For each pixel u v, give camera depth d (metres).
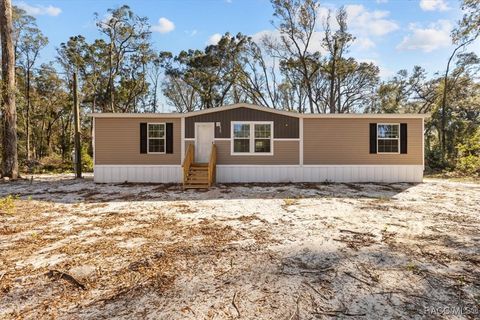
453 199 8.06
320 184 11.13
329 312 2.55
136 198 8.37
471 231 4.94
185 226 5.37
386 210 6.67
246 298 2.78
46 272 3.37
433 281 3.11
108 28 24.77
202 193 9.22
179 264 3.58
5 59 12.55
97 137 11.55
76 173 13.47
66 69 27.58
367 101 28.83
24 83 26.36
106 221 5.76
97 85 28.09
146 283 3.09
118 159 11.60
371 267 3.47
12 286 3.04
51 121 30.70
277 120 11.76
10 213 6.41
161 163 11.68
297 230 5.05
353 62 25.33
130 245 4.30
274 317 2.47
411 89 29.92
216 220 5.82
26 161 19.08
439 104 25.33
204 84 29.19
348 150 11.77
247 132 11.73
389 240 4.46
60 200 8.03
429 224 5.41
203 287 3.00
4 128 12.64
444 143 22.38
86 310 2.60
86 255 3.90
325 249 4.09
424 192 9.30
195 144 11.71
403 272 3.33
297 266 3.51
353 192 9.32
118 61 26.17
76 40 27.02
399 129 11.73
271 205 7.33
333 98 24.66
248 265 3.54
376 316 2.49
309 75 26.45
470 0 15.12
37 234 4.87
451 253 3.91
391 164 11.77
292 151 11.77
